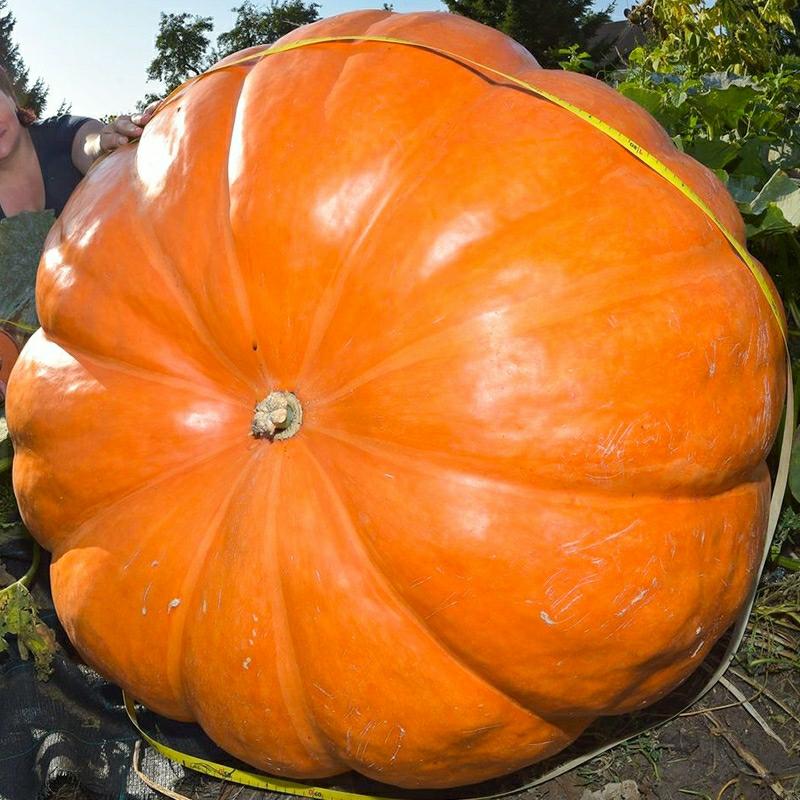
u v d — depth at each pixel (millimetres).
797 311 2885
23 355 2197
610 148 1848
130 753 2512
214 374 1912
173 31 47094
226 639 1798
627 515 1708
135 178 2074
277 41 2244
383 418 1704
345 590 1720
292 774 2031
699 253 1818
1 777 2441
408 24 2113
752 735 2357
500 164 1773
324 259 1760
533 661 1724
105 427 1917
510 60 2115
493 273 1700
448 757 1856
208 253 1851
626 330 1688
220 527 1835
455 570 1666
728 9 6992
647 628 1736
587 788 2268
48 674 2469
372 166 1796
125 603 1900
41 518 2072
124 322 1946
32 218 3006
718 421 1755
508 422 1649
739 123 4230
